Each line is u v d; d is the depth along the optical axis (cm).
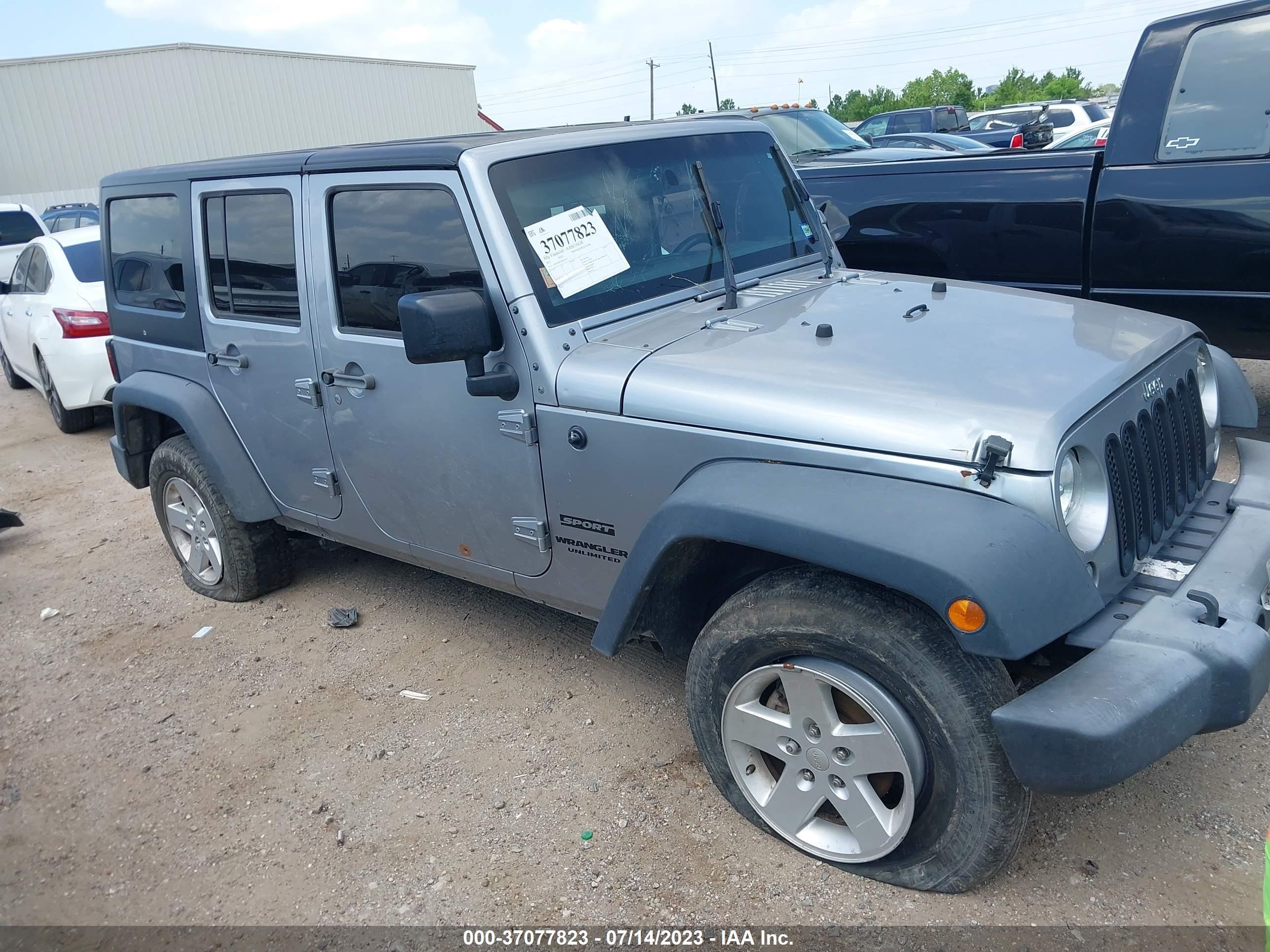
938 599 201
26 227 1418
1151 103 466
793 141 805
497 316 288
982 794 219
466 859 277
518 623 418
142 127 2983
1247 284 452
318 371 360
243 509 418
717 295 327
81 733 365
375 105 3425
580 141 316
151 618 458
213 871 284
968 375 239
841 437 229
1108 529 227
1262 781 276
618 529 283
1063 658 227
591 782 305
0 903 280
